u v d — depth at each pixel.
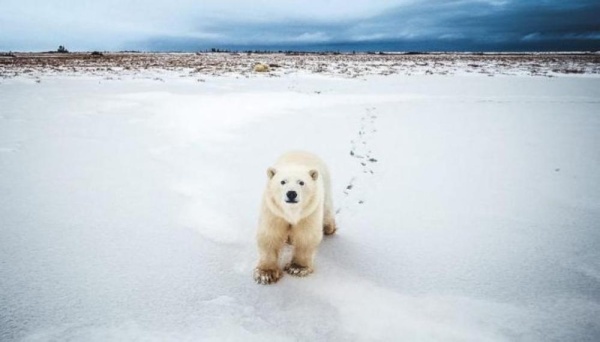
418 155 7.04
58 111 10.89
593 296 3.04
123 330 2.58
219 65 36.16
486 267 3.47
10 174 5.71
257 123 9.66
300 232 3.24
